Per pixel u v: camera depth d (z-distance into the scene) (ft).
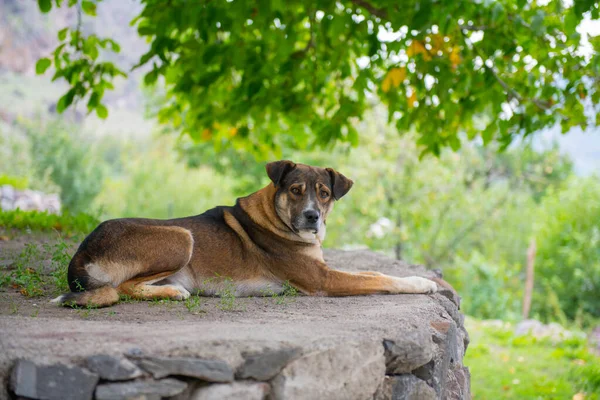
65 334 11.17
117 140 152.97
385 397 12.18
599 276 59.77
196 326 12.50
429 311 15.12
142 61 24.85
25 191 69.62
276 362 10.79
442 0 19.51
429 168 55.62
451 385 15.01
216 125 30.35
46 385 10.02
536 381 30.66
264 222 17.48
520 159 72.18
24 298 15.85
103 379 10.10
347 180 18.19
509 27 23.66
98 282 14.99
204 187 76.28
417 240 60.64
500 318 56.85
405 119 27.25
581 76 23.70
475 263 60.85
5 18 261.85
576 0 18.83
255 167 67.51
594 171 67.72
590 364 33.58
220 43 25.07
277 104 28.09
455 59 25.08
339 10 26.58
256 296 17.39
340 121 28.04
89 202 87.45
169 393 10.28
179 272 16.58
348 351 11.38
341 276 17.34
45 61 26.68
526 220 74.43
